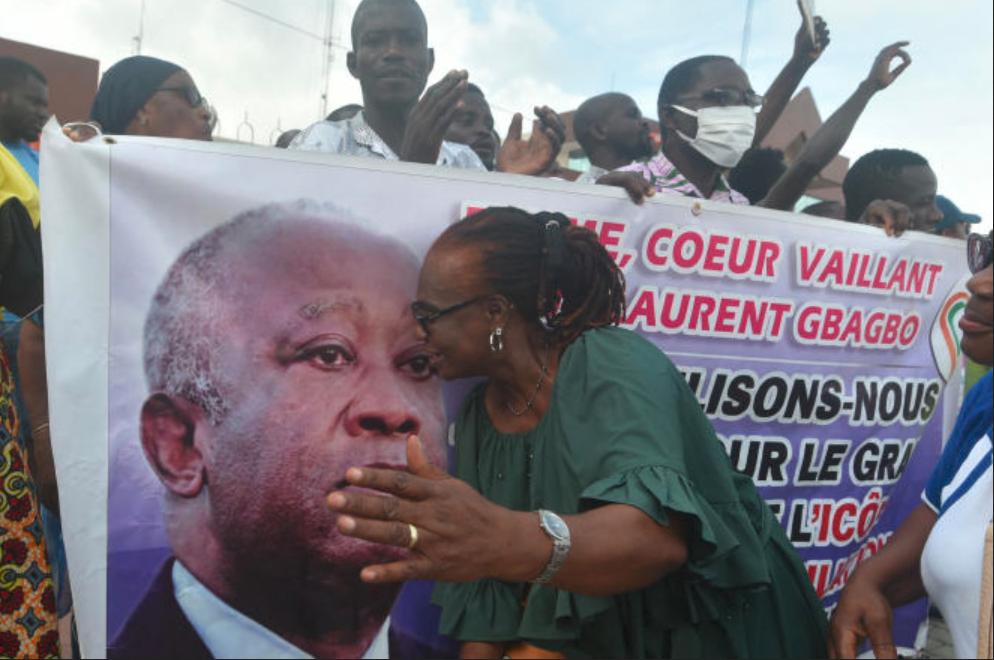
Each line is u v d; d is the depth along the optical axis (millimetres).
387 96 1861
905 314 2002
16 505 1577
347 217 1589
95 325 1489
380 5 1838
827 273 1898
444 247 1453
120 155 1473
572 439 1324
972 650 1286
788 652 1480
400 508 1041
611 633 1404
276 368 1585
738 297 1839
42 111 2117
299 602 1634
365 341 1616
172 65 1780
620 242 1746
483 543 1089
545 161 1842
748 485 1513
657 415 1296
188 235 1520
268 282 1564
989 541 1224
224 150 1524
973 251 1422
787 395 1921
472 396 1589
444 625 1553
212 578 1594
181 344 1534
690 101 1990
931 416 2092
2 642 1580
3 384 1570
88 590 1531
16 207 1749
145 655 1573
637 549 1184
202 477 1570
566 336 1457
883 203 1979
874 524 2062
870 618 1428
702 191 2098
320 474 1620
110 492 1528
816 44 2059
